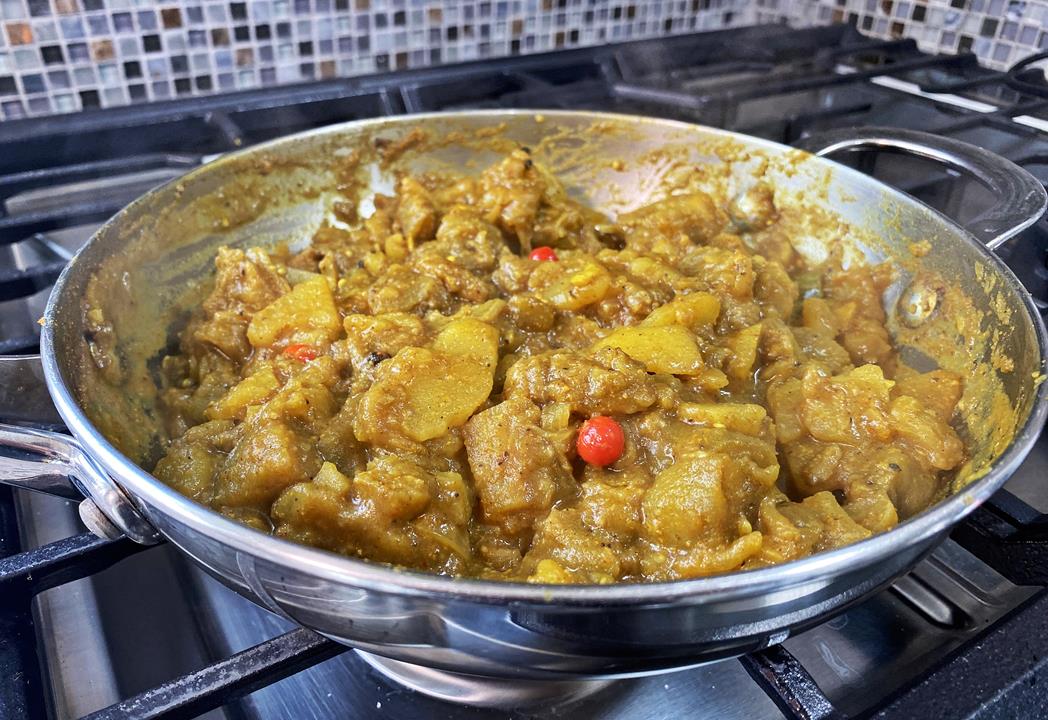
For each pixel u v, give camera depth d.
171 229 0.28
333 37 0.43
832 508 0.20
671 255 0.30
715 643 0.15
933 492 0.22
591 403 0.22
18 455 0.17
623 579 0.20
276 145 0.31
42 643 0.19
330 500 0.19
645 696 0.18
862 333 0.27
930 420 0.22
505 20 0.46
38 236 0.35
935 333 0.26
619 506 0.20
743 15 0.52
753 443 0.21
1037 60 0.39
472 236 0.31
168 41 0.40
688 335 0.24
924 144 0.27
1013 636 0.16
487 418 0.22
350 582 0.13
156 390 0.26
